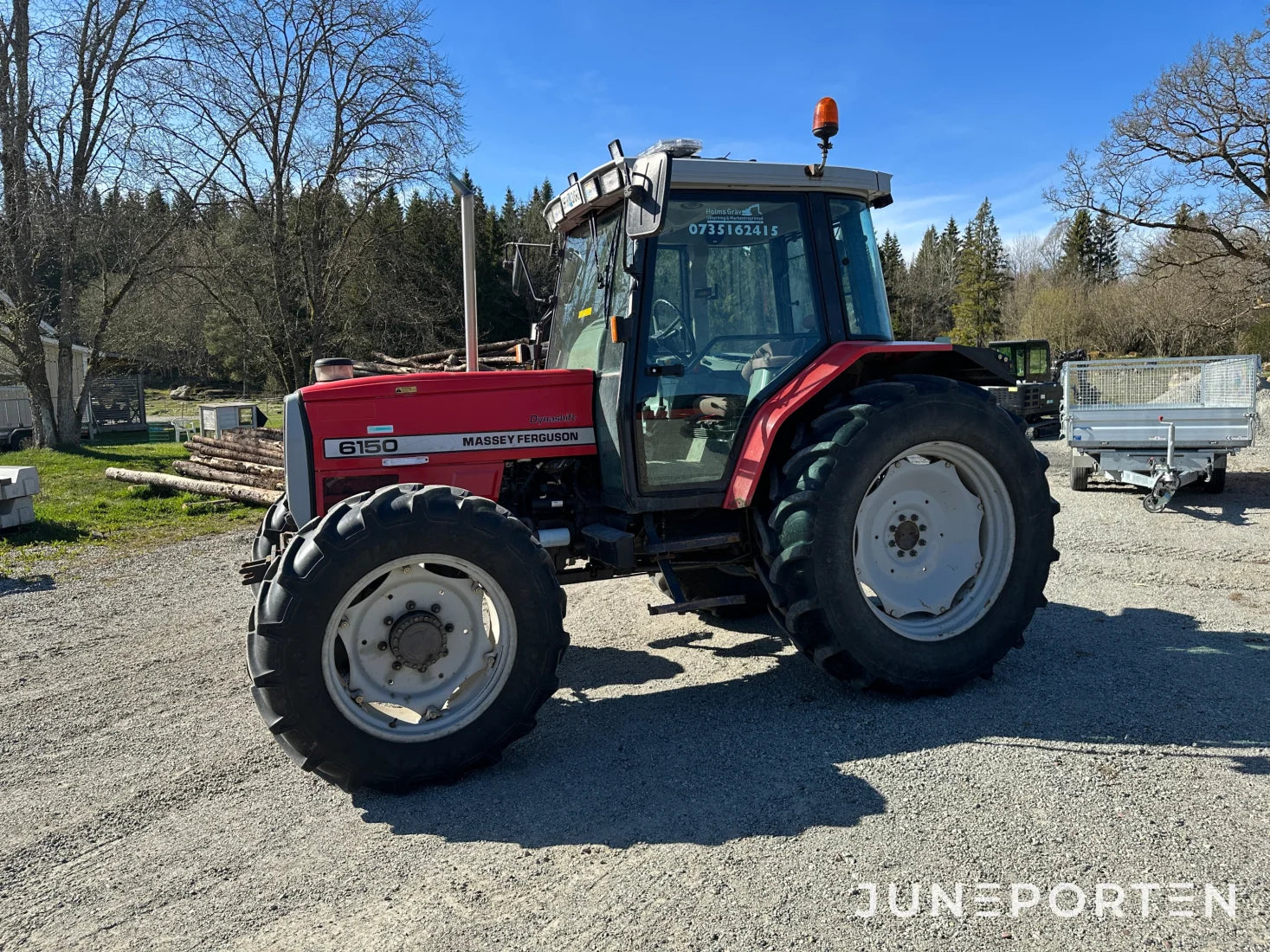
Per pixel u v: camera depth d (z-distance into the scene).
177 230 17.56
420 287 21.08
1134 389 9.11
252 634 2.91
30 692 4.24
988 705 3.63
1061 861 2.45
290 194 18.30
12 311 16.38
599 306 3.98
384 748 2.96
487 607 3.32
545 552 3.22
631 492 3.64
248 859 2.63
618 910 2.29
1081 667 4.04
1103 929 2.16
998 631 3.84
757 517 3.76
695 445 3.77
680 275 3.73
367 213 19.55
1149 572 5.80
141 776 3.26
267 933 2.26
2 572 7.05
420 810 2.91
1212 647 4.28
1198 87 22.89
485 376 3.78
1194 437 8.19
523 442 3.82
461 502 3.10
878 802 2.81
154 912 2.37
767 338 3.87
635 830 2.71
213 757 3.42
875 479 3.71
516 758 3.30
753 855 2.53
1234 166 23.25
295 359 19.30
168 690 4.25
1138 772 2.97
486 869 2.52
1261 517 7.47
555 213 4.26
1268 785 2.85
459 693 3.18
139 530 8.92
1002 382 4.30
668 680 4.11
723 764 3.15
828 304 3.93
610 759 3.24
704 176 3.65
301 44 17.31
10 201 16.06
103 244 17.31
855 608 3.58
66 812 2.99
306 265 18.84
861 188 4.04
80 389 24.30
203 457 12.29
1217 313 26.11
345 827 2.82
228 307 19.08
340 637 3.05
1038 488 3.91
